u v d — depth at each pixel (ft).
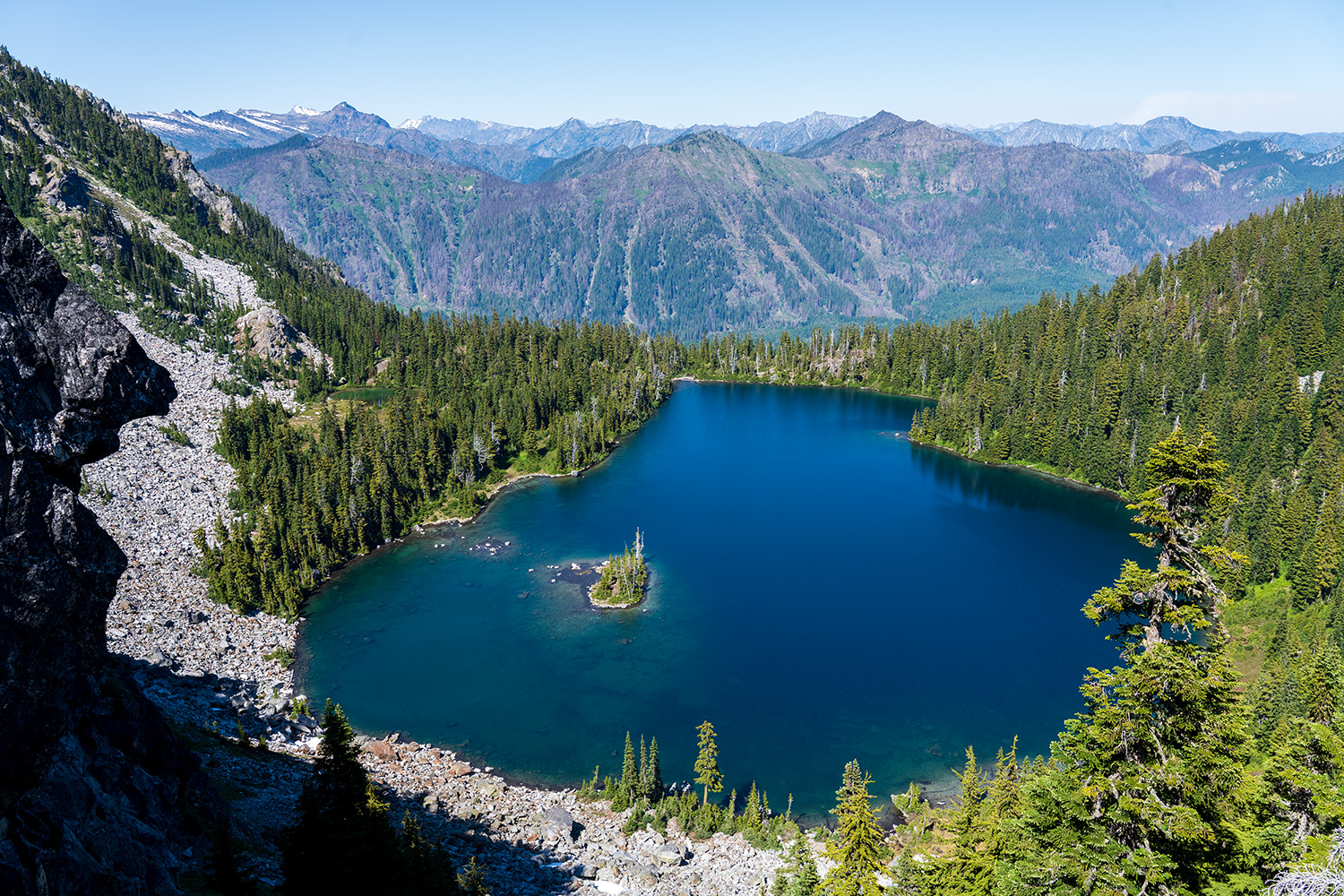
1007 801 218.59
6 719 104.88
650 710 372.17
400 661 412.57
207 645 398.83
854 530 608.19
